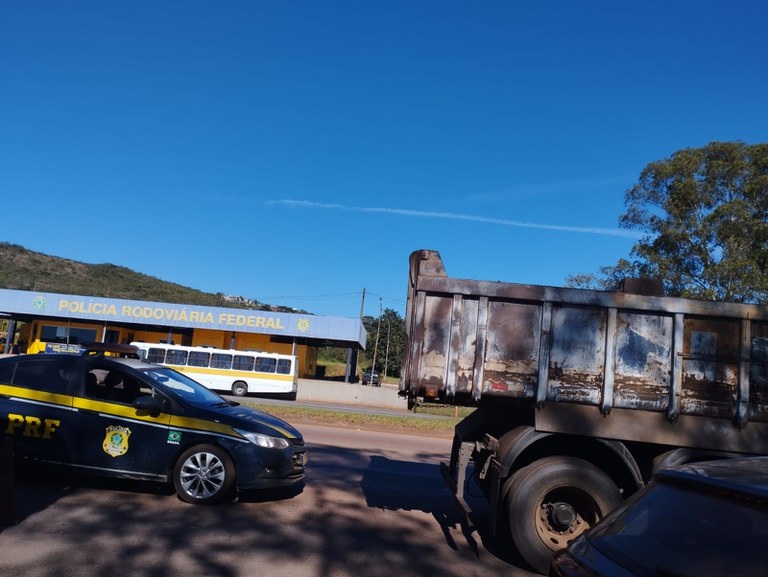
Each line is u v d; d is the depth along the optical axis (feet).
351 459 37.32
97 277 352.49
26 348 160.76
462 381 20.68
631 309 20.29
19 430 23.58
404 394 21.02
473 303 20.97
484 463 22.09
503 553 20.58
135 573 16.14
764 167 85.81
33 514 20.43
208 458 23.08
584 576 9.02
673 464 19.57
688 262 89.10
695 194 87.92
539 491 18.99
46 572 15.72
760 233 82.89
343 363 296.51
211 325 145.69
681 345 20.01
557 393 20.15
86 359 24.57
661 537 9.21
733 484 9.21
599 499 18.89
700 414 19.84
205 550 18.25
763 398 19.76
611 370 20.07
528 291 20.58
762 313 19.83
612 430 19.95
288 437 24.53
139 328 163.22
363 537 20.92
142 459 23.24
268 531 20.56
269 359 122.42
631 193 93.25
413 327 21.01
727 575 8.11
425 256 21.38
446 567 18.65
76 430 23.44
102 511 21.39
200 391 26.35
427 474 33.88
